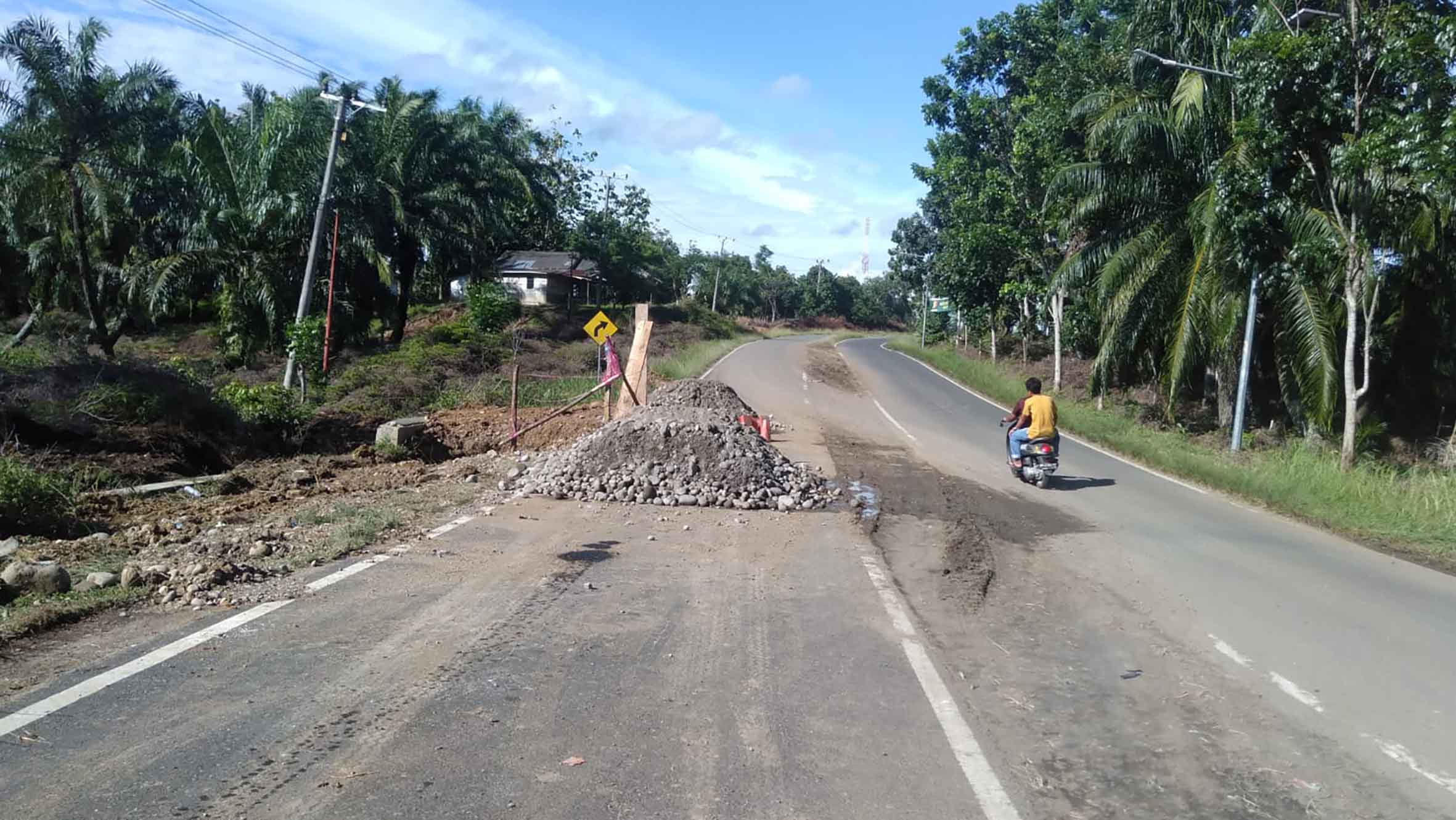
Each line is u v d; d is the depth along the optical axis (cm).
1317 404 1942
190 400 1541
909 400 3128
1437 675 641
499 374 3069
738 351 4931
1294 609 812
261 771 429
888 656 632
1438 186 1491
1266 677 625
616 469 1262
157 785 412
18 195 2923
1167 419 2641
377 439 1636
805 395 3131
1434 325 2284
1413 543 1173
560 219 6906
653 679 569
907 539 1066
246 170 3388
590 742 475
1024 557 987
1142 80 2370
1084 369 3959
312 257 2548
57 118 2792
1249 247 1961
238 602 689
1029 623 738
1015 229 3494
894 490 1421
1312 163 1875
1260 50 1725
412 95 4244
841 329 10831
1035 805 431
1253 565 990
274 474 1365
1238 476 1574
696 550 938
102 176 2895
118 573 741
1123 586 873
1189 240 2345
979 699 566
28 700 498
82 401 1391
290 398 1805
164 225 3762
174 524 970
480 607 702
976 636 697
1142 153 2286
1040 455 1508
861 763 465
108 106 2850
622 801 415
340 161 3494
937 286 4791
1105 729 525
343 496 1185
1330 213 1884
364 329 3991
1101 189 2359
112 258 3712
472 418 2170
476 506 1123
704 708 526
